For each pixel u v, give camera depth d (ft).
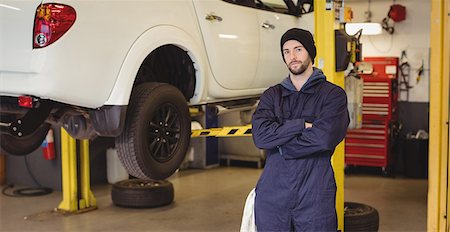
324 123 8.72
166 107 10.07
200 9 10.81
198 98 10.91
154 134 9.88
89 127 10.28
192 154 25.27
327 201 8.99
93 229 15.84
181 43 10.15
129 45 9.19
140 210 17.99
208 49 11.02
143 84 9.95
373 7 24.14
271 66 13.07
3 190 20.94
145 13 9.48
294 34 9.05
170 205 18.63
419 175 23.02
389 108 22.77
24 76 8.44
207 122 23.70
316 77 9.09
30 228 15.93
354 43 13.25
